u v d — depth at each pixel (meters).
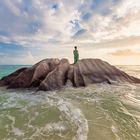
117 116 6.93
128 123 6.21
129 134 5.35
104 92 11.76
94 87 13.45
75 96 10.48
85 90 12.31
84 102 9.07
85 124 6.10
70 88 13.02
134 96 10.71
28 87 13.23
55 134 5.44
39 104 8.87
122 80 15.86
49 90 12.22
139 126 5.96
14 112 7.70
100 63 17.11
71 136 5.25
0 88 13.61
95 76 15.22
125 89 12.97
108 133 5.39
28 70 14.19
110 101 9.30
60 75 13.78
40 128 5.95
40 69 14.07
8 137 5.33
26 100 9.78
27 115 7.29
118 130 5.62
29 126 6.15
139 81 16.44
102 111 7.55
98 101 9.28
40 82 13.33
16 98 10.33
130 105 8.55
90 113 7.29
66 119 6.69
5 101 9.64
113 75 16.12
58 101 9.34
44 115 7.23
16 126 6.17
